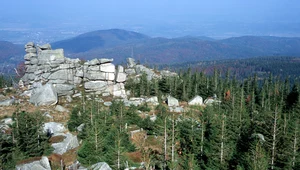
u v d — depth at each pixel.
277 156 41.91
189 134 49.41
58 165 38.53
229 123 51.00
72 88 75.12
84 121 50.62
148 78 105.75
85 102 65.31
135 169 39.47
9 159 37.84
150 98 81.94
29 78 77.94
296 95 97.44
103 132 45.47
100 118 50.34
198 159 44.94
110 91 78.38
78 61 80.44
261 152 37.53
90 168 35.09
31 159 39.19
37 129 42.28
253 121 66.12
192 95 97.00
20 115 42.25
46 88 68.25
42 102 66.56
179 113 71.50
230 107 72.25
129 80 92.31
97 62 77.50
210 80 113.50
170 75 112.75
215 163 41.53
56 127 51.59
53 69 74.31
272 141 42.59
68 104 69.50
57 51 75.62
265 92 107.25
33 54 78.69
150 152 46.81
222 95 97.38
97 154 39.19
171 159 41.28
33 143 40.97
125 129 50.62
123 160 39.53
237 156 42.72
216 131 47.59
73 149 44.72
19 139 39.97
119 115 54.22
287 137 42.44
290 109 81.19
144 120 56.97
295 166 39.66
